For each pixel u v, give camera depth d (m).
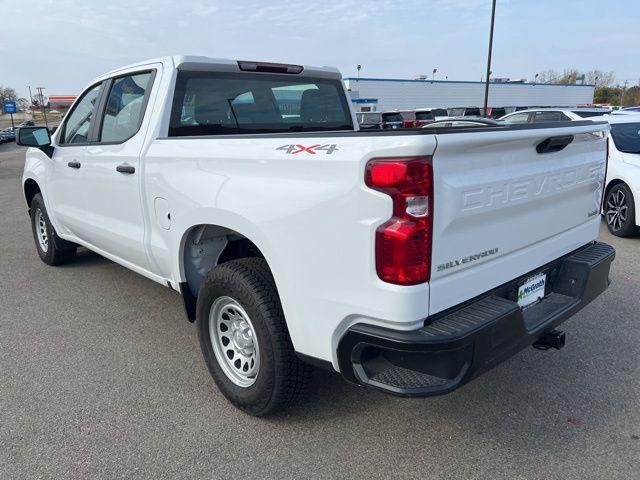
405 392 2.18
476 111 26.98
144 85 3.71
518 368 3.51
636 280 5.14
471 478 2.50
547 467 2.56
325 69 4.39
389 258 2.11
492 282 2.52
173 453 2.72
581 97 56.53
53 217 5.34
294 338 2.58
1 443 2.81
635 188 6.56
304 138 2.42
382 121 19.95
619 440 2.75
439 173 2.11
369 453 2.70
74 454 2.72
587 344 3.83
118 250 4.15
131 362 3.71
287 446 2.76
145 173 3.46
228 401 3.18
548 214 2.84
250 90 3.93
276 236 2.52
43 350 3.91
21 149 35.03
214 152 2.89
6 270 5.92
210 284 2.96
